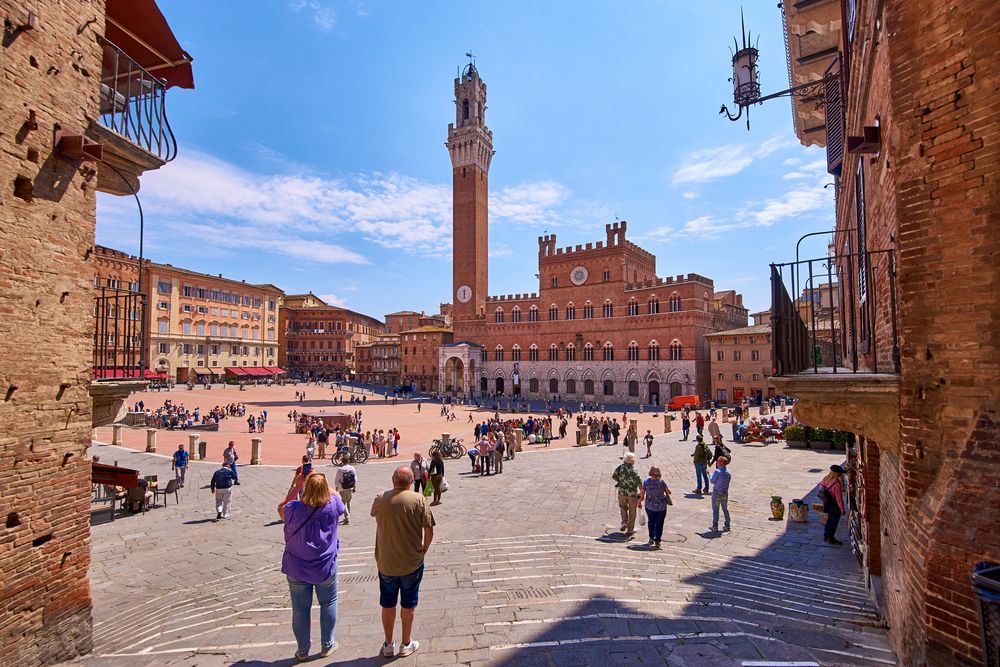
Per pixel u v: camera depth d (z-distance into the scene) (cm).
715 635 682
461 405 8275
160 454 3184
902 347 558
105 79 914
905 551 552
